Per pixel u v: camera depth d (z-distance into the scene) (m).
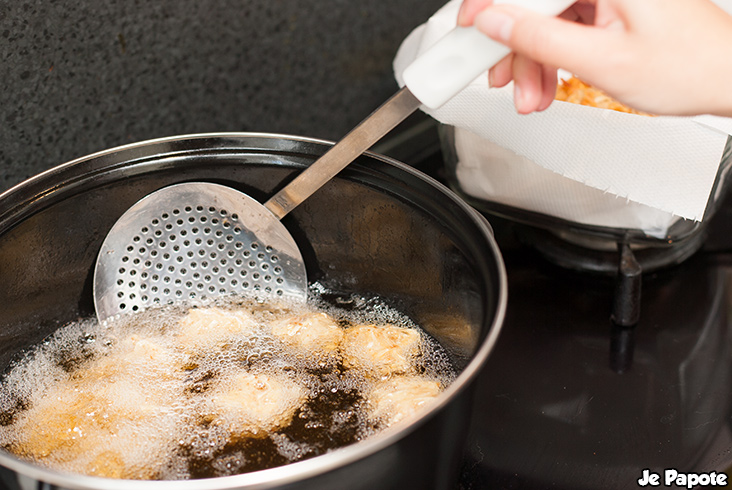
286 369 0.75
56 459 0.70
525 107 0.71
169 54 0.84
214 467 0.70
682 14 0.64
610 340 0.83
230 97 0.89
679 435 0.76
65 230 0.75
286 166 0.77
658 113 0.67
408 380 0.74
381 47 1.00
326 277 0.81
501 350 0.82
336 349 0.76
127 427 0.71
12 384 0.74
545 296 0.86
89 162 0.75
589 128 0.77
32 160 0.80
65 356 0.76
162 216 0.77
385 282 0.79
